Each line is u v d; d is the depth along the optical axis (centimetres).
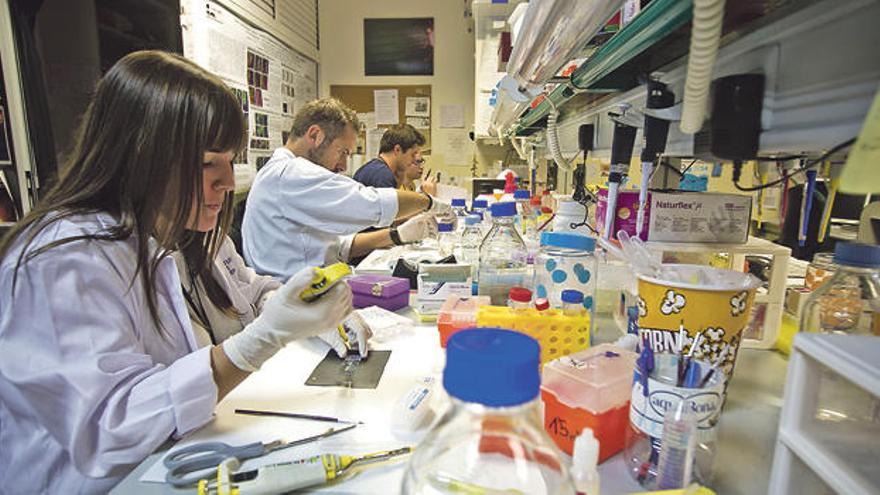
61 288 74
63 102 180
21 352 73
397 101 424
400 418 70
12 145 171
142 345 87
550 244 97
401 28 416
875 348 44
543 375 65
